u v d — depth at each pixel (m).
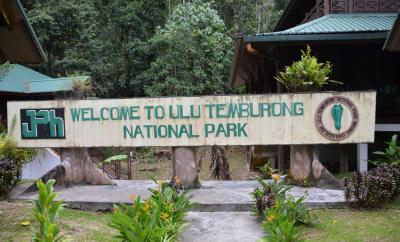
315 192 6.88
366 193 6.25
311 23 10.76
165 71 21.08
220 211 6.41
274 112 7.07
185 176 7.33
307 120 7.04
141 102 7.32
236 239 5.21
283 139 7.07
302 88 7.19
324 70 7.21
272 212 5.20
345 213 6.15
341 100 6.98
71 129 7.54
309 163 7.27
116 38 25.92
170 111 7.25
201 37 21.72
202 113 7.19
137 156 18.94
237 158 17.00
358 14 11.36
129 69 24.55
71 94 7.82
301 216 5.58
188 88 20.98
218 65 21.89
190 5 22.33
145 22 24.94
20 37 6.46
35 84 16.06
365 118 6.99
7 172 7.12
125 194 7.07
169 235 4.69
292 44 10.11
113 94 25.27
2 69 14.35
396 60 10.94
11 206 6.53
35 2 22.41
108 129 7.43
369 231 5.33
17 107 7.70
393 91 10.98
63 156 7.75
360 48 11.00
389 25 10.24
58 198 6.79
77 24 22.72
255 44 10.01
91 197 6.86
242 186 7.60
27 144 7.70
